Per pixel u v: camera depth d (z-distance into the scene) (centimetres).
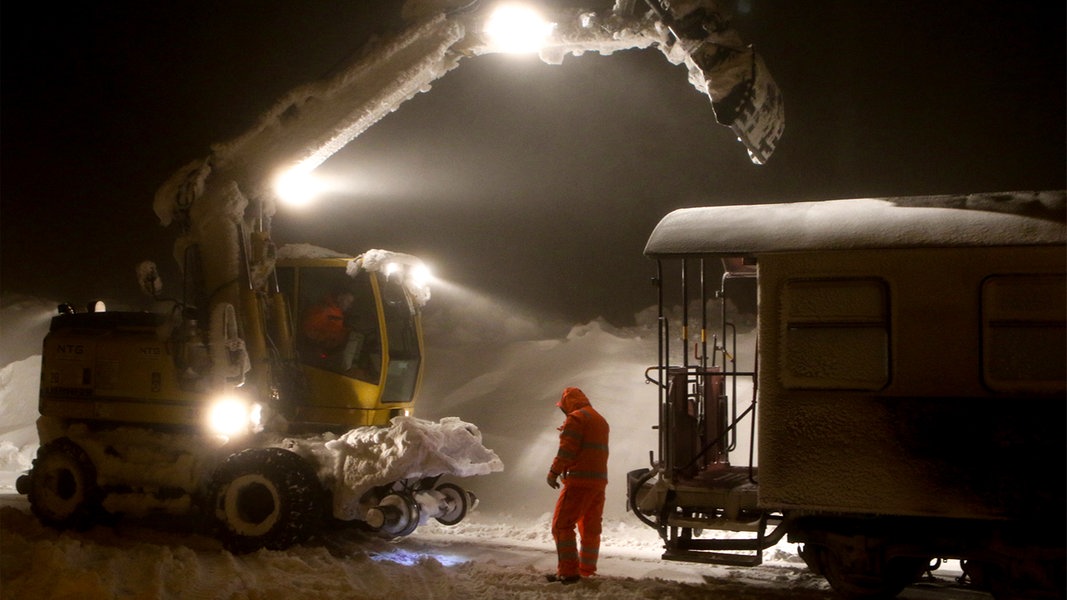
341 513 770
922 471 599
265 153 838
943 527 618
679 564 794
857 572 630
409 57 811
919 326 609
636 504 701
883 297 618
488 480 1069
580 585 677
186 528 877
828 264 631
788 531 655
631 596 643
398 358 868
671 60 745
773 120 707
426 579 694
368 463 764
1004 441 587
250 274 821
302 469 764
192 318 824
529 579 700
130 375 849
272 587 632
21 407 1372
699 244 661
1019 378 587
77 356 873
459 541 887
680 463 725
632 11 751
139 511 827
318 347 846
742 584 715
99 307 942
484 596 647
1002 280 595
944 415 599
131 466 827
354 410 831
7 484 1148
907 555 619
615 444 1057
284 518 750
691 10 694
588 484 695
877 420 611
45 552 663
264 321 827
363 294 848
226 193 817
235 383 812
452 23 798
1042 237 585
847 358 621
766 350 638
